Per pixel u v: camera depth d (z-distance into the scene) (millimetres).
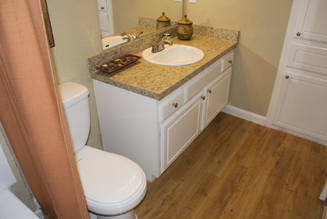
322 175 2012
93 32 1678
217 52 2084
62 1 1443
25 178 1568
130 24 1945
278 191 1879
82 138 1616
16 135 1269
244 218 1692
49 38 1441
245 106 2656
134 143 1843
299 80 2217
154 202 1813
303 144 2350
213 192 1883
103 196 1336
